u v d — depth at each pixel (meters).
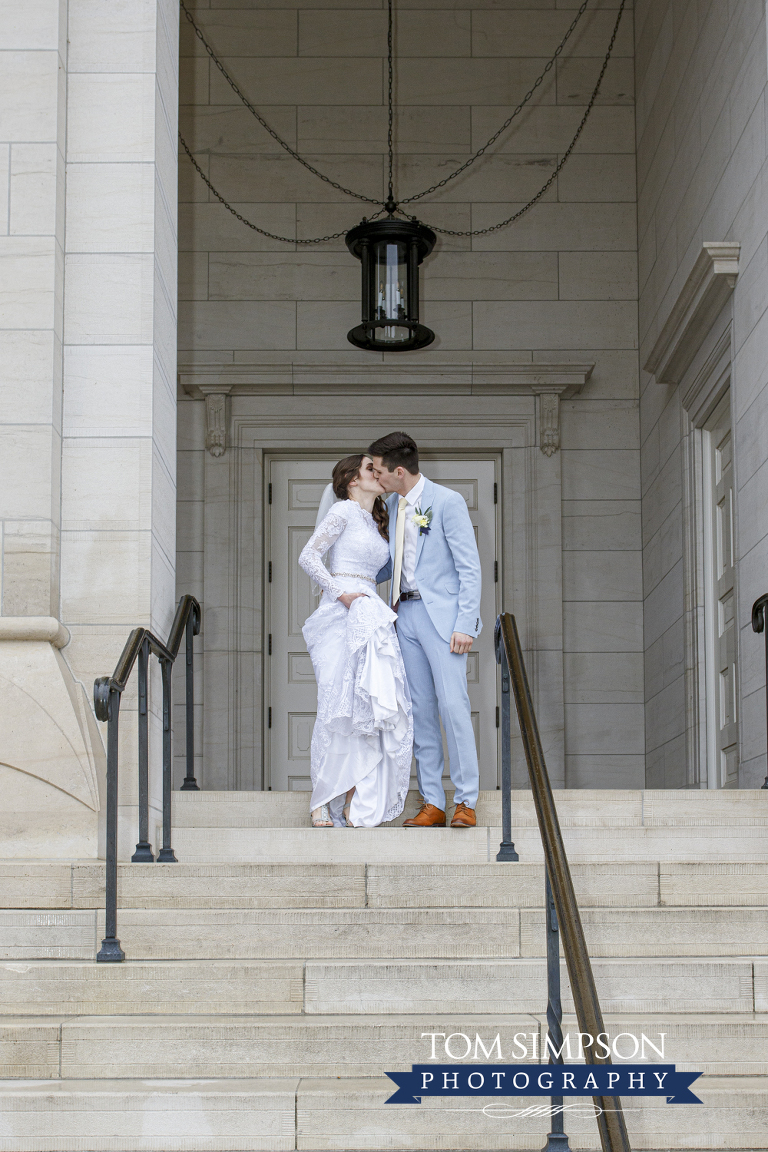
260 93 8.51
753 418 5.68
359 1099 3.01
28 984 3.51
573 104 8.52
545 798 3.17
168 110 5.18
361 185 8.41
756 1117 3.03
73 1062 3.22
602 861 4.11
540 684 7.91
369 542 4.91
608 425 8.23
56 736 4.28
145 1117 3.00
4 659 4.38
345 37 8.57
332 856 4.47
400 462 4.86
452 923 3.73
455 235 8.34
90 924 3.83
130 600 4.58
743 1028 3.27
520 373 8.07
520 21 8.60
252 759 7.79
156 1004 3.49
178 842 4.50
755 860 4.57
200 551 8.01
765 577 5.47
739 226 5.96
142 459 4.66
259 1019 3.36
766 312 5.50
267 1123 3.00
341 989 3.50
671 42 7.49
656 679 7.64
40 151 4.70
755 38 5.70
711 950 3.76
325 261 8.31
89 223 4.78
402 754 4.70
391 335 7.01
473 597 4.75
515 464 8.12
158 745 4.68
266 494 8.20
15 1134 2.99
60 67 4.78
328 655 4.78
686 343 6.80
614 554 8.11
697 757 6.72
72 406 4.69
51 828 4.22
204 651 7.89
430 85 8.53
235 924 3.76
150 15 4.90
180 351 8.17
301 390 8.13
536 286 8.31
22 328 4.60
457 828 4.50
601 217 8.40
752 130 5.75
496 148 8.46
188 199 8.36
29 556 4.49
